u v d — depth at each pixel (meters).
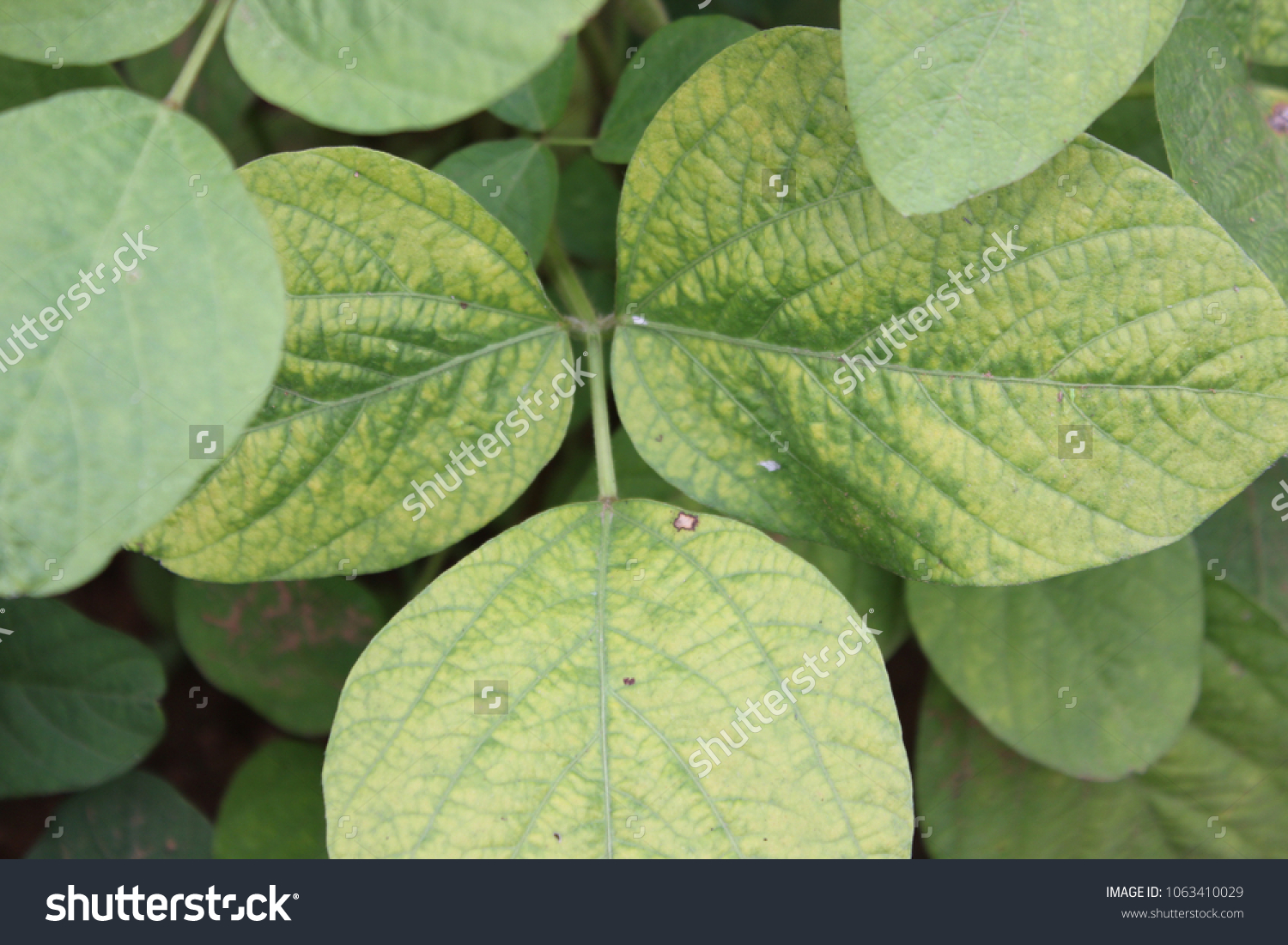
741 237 0.33
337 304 0.33
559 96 0.37
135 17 0.31
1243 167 0.35
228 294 0.30
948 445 0.33
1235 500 0.39
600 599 0.33
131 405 0.30
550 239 0.37
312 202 0.33
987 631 0.38
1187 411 0.32
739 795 0.32
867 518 0.33
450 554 0.41
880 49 0.31
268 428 0.33
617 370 0.34
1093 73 0.31
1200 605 0.38
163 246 0.30
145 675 0.39
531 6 0.30
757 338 0.34
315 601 0.40
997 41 0.31
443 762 0.32
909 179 0.31
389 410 0.34
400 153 0.41
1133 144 0.38
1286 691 0.39
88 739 0.39
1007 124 0.31
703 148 0.33
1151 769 0.40
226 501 0.33
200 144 0.31
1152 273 0.32
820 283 0.33
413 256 0.33
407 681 0.33
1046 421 0.33
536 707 0.33
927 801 0.40
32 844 0.41
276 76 0.30
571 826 0.32
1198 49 0.35
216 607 0.39
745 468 0.34
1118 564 0.38
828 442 0.34
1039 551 0.33
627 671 0.33
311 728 0.40
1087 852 0.39
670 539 0.34
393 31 0.30
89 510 0.30
